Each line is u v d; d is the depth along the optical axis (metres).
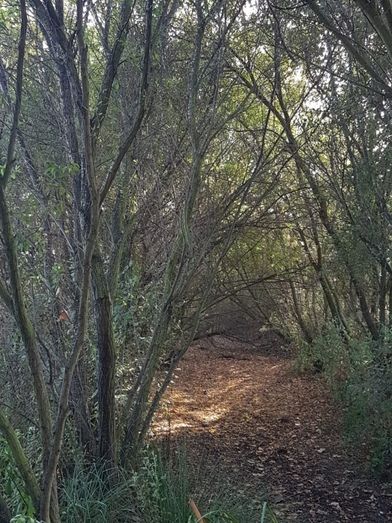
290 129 7.38
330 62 6.98
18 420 4.66
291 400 10.18
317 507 5.98
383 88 6.31
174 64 5.46
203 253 5.17
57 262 5.04
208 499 4.61
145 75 3.83
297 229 9.11
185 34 5.49
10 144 2.83
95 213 2.98
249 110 7.25
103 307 4.59
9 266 2.81
